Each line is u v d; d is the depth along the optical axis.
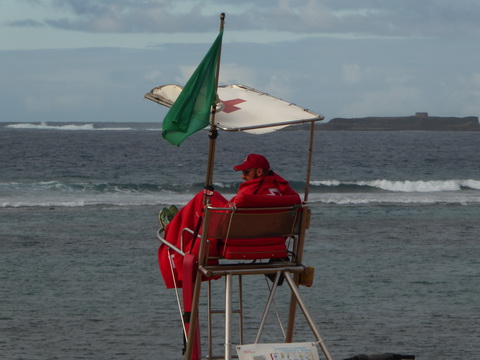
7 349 24.00
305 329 27.02
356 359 12.62
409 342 25.19
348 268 41.03
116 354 23.59
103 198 91.31
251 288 33.94
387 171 175.00
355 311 30.17
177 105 11.82
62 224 61.19
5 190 99.19
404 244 51.16
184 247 13.07
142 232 56.47
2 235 54.03
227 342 11.64
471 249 49.03
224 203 12.83
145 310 30.38
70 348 24.27
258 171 13.12
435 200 89.12
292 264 12.63
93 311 30.06
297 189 115.88
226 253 12.28
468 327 27.45
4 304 31.19
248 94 14.07
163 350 24.17
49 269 40.16
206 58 11.87
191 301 12.30
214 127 12.31
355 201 85.88
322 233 57.00
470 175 163.88
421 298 32.97
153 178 140.62
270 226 12.40
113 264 41.94
